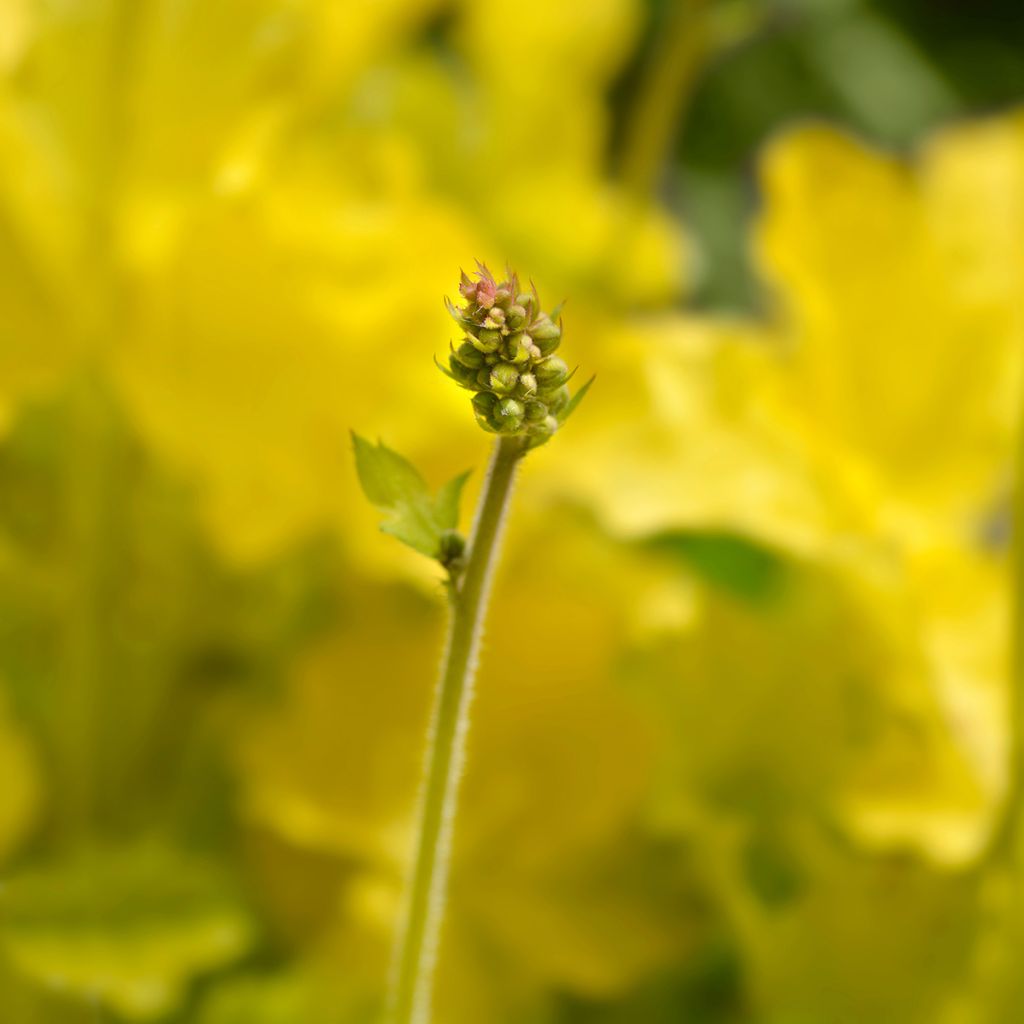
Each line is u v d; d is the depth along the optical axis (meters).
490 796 0.52
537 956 0.52
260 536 0.52
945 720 0.51
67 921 0.50
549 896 0.52
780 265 0.56
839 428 0.55
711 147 1.31
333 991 0.51
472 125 0.72
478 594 0.39
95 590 0.53
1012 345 0.55
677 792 0.52
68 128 0.52
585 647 0.53
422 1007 0.41
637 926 0.52
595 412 0.52
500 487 0.38
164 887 0.50
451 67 0.83
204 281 0.52
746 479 0.52
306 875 0.52
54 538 0.53
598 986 0.52
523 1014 0.52
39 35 0.52
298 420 0.52
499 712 0.53
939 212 0.58
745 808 0.52
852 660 0.52
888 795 0.52
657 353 0.53
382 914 0.51
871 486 0.55
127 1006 0.50
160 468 0.54
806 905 0.52
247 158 0.53
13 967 0.50
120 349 0.52
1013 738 0.50
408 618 0.55
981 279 0.56
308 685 0.53
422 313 0.52
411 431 0.52
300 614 0.56
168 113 0.52
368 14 0.56
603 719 0.53
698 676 0.52
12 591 0.53
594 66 0.74
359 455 0.39
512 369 0.36
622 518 0.51
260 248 0.52
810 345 0.55
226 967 0.52
